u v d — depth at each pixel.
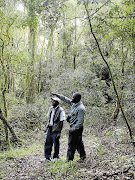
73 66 17.25
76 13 16.00
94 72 12.66
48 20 5.74
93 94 11.73
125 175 3.34
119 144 5.55
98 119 10.84
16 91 14.40
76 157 5.26
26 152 6.93
